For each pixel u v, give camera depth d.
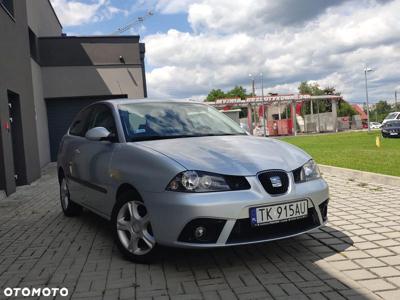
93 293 3.85
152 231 4.27
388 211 6.40
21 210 8.22
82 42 21.27
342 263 4.34
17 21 12.63
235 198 3.99
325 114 57.25
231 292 3.74
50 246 5.45
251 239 4.05
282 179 4.26
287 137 44.12
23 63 13.11
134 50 21.73
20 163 12.20
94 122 6.14
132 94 21.69
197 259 4.59
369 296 3.55
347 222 5.88
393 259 4.39
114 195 4.91
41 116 19.48
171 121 5.44
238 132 5.66
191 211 3.93
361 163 12.29
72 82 21.14
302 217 4.30
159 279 4.09
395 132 28.55
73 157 6.43
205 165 4.16
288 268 4.25
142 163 4.44
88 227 6.38
